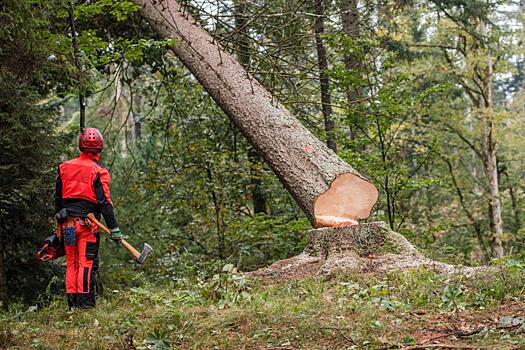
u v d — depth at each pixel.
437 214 20.62
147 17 10.08
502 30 17.69
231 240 12.95
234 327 4.68
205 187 13.50
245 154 14.60
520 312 4.48
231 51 11.33
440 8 16.62
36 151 9.25
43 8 9.57
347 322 4.57
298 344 4.16
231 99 8.80
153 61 12.78
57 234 6.11
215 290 5.95
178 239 14.20
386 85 11.78
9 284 10.09
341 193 7.73
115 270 13.01
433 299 5.23
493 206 19.78
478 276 5.63
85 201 6.08
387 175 11.38
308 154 7.97
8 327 5.11
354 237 7.11
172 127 14.55
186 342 4.44
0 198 9.35
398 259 6.79
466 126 21.69
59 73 10.36
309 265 7.11
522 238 18.77
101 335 4.71
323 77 11.45
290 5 11.28
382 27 15.57
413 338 4.05
